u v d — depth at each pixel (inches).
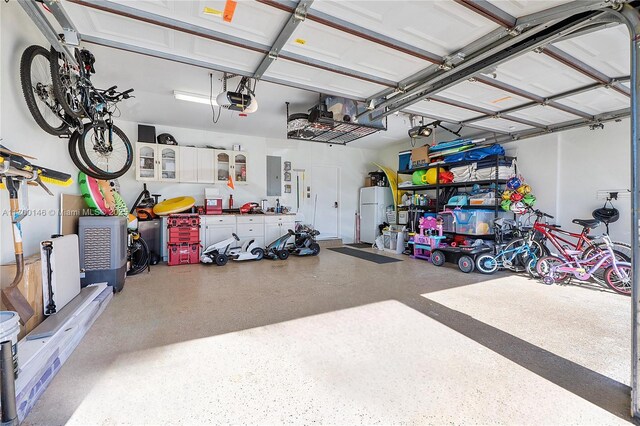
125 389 68.9
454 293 143.9
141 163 219.8
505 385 71.4
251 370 77.0
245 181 259.9
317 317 113.0
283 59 99.3
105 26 83.0
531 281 166.9
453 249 198.5
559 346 90.5
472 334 98.6
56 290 95.6
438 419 60.2
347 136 209.6
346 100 169.5
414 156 255.0
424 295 140.7
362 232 330.3
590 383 72.4
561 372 76.9
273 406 63.7
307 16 78.2
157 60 124.8
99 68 131.7
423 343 92.4
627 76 114.7
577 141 182.1
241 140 268.2
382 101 135.9
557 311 119.3
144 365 78.9
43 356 69.1
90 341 92.0
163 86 152.2
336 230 326.6
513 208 185.9
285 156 293.9
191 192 249.4
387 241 285.7
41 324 84.9
